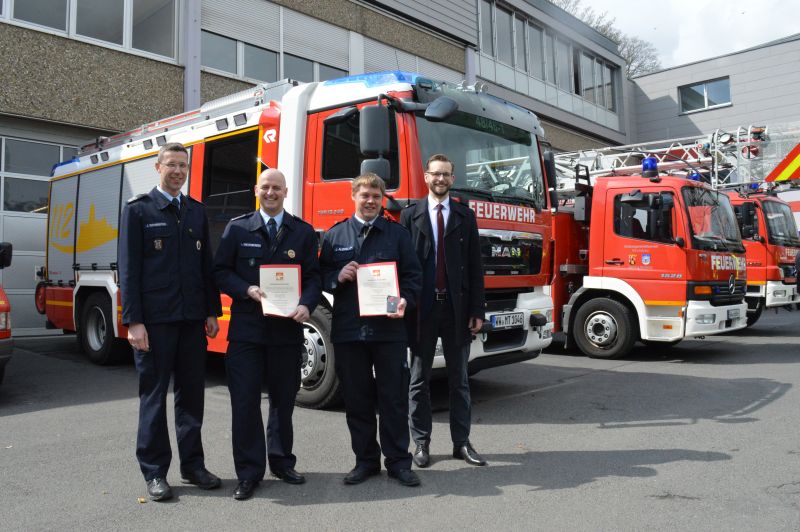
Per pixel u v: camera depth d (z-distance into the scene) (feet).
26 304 37.63
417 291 13.23
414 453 14.64
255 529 10.81
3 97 35.29
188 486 13.05
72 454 15.25
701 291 28.04
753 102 81.82
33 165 37.50
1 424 18.04
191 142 23.07
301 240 13.08
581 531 10.46
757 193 40.14
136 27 40.52
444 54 60.90
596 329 30.22
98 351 27.99
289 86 20.74
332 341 13.35
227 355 12.89
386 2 54.65
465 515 11.23
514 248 20.31
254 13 45.98
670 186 28.45
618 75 88.12
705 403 19.75
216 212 21.80
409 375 13.98
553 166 23.24
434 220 14.30
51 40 36.96
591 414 18.74
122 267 12.27
